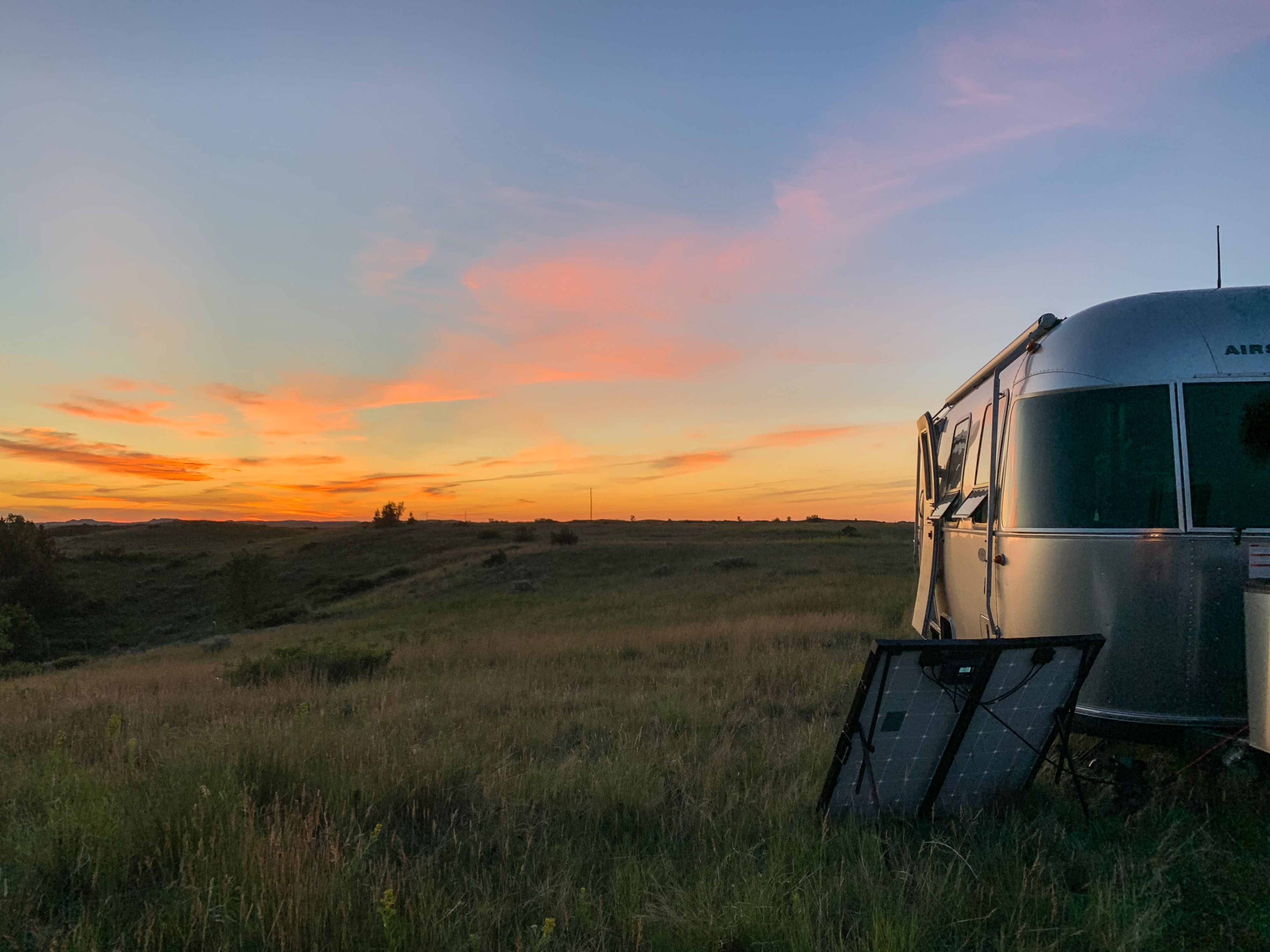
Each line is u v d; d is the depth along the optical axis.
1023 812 4.21
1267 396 3.93
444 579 51.12
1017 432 4.49
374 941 2.91
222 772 4.45
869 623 13.44
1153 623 3.93
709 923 2.99
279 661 11.75
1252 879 3.37
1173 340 4.08
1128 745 5.07
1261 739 3.54
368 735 5.91
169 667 18.22
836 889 3.28
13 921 3.07
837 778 3.94
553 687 8.74
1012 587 4.42
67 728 7.29
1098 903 3.04
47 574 57.72
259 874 3.26
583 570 47.59
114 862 3.53
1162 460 3.97
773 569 36.19
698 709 6.75
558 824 4.23
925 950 2.89
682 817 4.25
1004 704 3.90
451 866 3.63
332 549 78.88
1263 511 3.84
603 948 2.88
